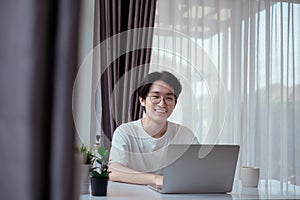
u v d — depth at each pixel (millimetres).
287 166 3627
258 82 3590
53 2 300
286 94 3662
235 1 3576
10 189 305
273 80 3646
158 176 1728
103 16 3193
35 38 294
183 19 3424
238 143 3500
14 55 301
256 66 3588
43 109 299
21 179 299
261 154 3564
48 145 301
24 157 297
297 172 3654
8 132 303
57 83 299
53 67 300
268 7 3631
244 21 3576
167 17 3398
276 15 3660
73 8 298
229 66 3529
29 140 295
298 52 3688
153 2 3264
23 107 296
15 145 300
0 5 310
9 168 304
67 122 302
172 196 1465
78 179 325
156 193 1524
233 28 3562
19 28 299
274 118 3639
